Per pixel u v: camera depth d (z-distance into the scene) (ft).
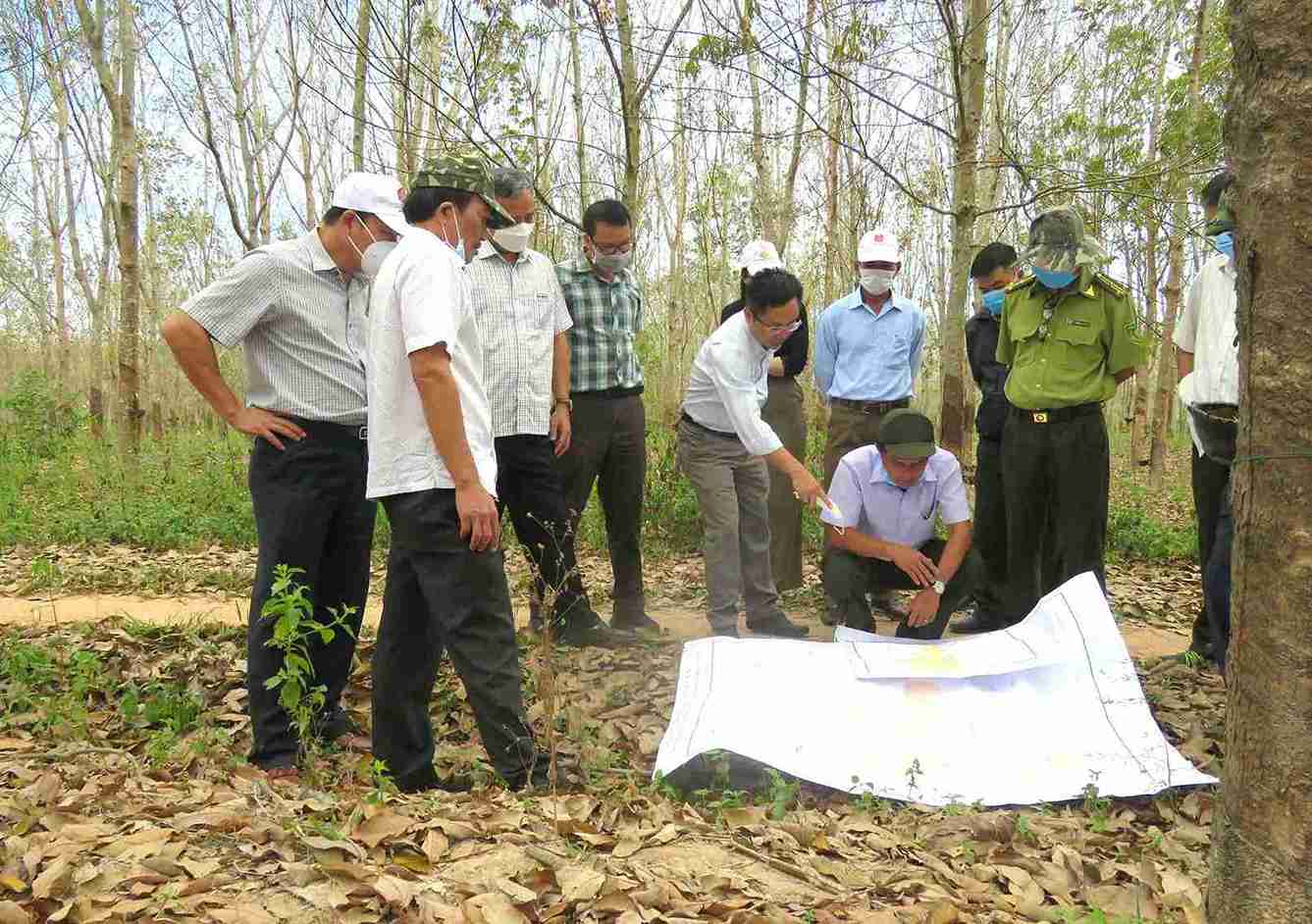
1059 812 11.26
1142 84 46.85
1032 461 16.62
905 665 13.28
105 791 9.59
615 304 17.72
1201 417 15.69
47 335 86.07
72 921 7.02
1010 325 16.97
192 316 11.61
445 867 8.29
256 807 9.18
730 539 17.52
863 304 20.66
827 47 27.20
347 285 12.44
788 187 41.34
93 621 19.31
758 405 16.31
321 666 13.15
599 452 17.71
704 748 11.67
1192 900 8.90
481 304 15.75
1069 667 12.88
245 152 39.83
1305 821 5.93
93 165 57.82
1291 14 5.56
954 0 20.88
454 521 10.16
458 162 10.61
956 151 22.39
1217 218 14.66
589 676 16.16
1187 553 29.14
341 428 12.29
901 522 16.03
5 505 32.01
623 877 8.32
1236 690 6.24
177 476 37.04
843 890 8.69
